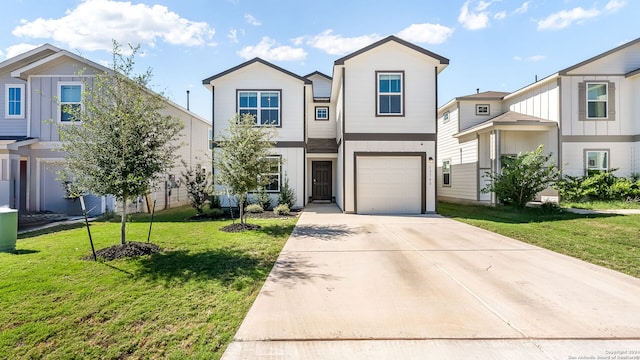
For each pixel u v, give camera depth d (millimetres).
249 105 13516
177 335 3018
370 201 11750
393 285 4219
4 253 5664
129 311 3488
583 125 12977
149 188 6059
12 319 3279
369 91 11773
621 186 12102
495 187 11961
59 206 11883
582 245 6312
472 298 3764
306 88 14055
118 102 5637
